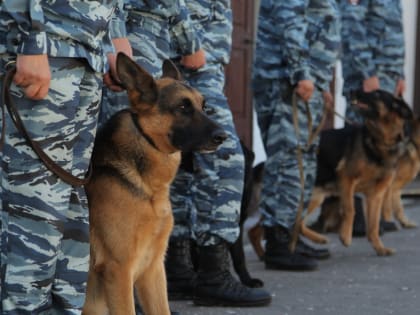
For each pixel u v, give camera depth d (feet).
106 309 12.60
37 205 10.36
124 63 12.06
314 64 20.63
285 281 19.47
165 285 12.98
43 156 10.24
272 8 20.62
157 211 12.19
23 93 10.12
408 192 39.19
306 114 20.58
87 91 10.83
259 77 21.15
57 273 11.09
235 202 16.14
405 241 27.14
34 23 9.71
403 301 17.33
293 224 20.90
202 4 15.88
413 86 45.73
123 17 12.78
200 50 14.62
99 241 11.94
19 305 10.50
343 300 17.34
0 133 10.50
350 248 25.41
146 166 12.10
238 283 16.55
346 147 25.22
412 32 45.27
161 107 12.22
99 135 12.49
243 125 31.89
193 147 12.33
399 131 24.32
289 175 20.63
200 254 16.49
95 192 11.96
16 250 10.43
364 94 24.77
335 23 20.76
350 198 25.00
